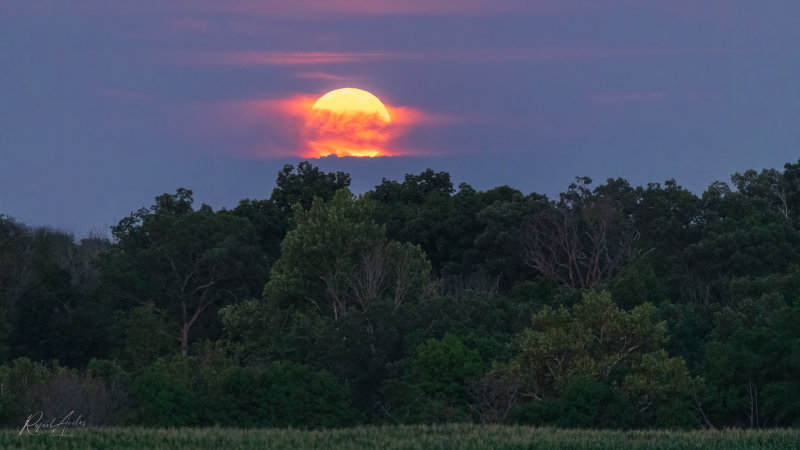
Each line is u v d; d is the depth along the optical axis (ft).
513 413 573.33
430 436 493.77
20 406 554.46
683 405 568.00
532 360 605.31
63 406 554.46
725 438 492.54
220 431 492.95
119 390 590.55
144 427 520.01
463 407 609.01
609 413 561.43
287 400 590.14
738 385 590.55
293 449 456.86
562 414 564.71
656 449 471.21
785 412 564.30
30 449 431.84
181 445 455.22
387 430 512.22
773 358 589.73
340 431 506.48
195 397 587.27
